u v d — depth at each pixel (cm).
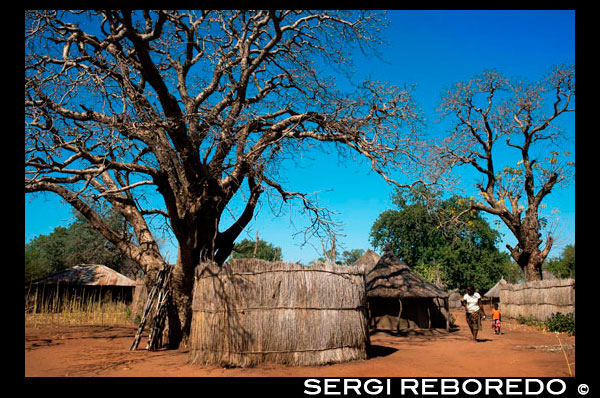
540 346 1192
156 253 1390
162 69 1534
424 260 4969
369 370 845
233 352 884
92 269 3453
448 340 1495
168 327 1223
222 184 1320
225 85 1423
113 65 1269
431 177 1447
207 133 1245
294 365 872
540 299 2095
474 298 1462
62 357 1013
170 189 1227
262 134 1421
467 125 2852
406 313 1892
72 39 1277
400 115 1433
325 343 908
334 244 1175
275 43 1347
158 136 1294
